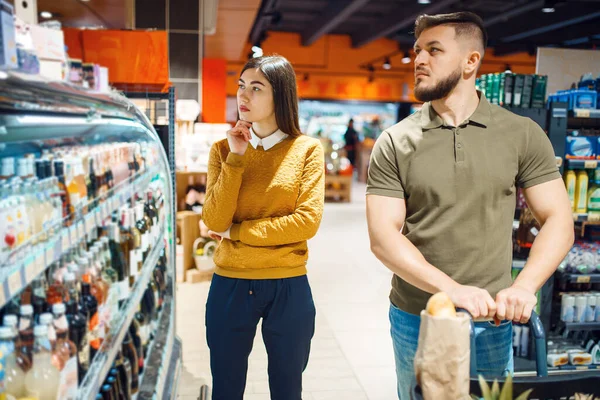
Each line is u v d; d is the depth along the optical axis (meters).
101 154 2.11
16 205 1.33
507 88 3.54
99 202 2.01
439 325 1.13
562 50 4.06
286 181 2.21
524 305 1.45
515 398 1.26
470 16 1.77
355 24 15.65
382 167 1.90
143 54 3.81
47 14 9.50
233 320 2.22
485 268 1.84
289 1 12.78
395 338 2.02
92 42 3.78
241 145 2.10
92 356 1.76
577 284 3.91
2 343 1.34
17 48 1.37
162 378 2.29
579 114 3.57
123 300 2.13
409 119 1.95
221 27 10.95
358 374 3.54
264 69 2.17
